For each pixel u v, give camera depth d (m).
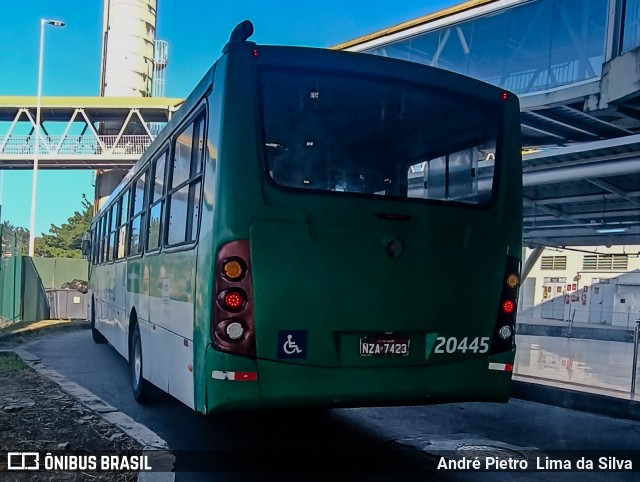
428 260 4.86
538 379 9.02
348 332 4.60
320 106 4.78
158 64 42.78
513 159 5.36
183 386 5.14
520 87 12.35
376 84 4.96
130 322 8.42
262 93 4.64
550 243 20.52
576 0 11.38
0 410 6.54
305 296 4.49
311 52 4.81
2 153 32.84
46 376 9.18
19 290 20.25
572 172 10.09
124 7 40.34
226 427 6.67
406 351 4.75
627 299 37.81
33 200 28.94
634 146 9.34
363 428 6.77
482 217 5.10
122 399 8.05
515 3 12.49
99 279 13.40
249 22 4.69
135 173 8.70
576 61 11.31
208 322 4.43
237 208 4.43
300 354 4.46
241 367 4.32
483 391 4.97
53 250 57.97
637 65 8.90
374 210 4.73
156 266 6.68
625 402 7.24
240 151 4.50
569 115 10.86
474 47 13.41
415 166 5.00
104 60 41.06
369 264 4.68
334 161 4.74
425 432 6.64
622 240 19.09
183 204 5.56
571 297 40.47
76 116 35.97
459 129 5.21
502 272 5.14
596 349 17.11
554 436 6.50
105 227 12.34
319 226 4.58
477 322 4.99
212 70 4.89
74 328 19.08
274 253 4.46
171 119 6.38
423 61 14.70
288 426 6.79
